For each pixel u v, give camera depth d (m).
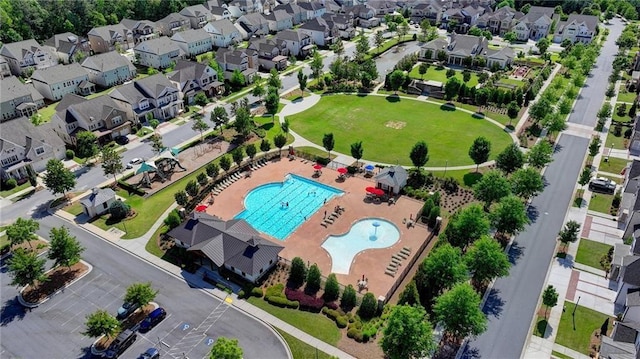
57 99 136.38
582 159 101.19
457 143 108.44
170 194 90.31
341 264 72.12
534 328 60.25
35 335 60.19
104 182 94.75
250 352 57.19
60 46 167.62
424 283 63.03
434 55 169.00
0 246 76.31
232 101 133.75
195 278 69.50
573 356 56.25
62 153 104.75
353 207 86.19
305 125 118.62
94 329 55.72
